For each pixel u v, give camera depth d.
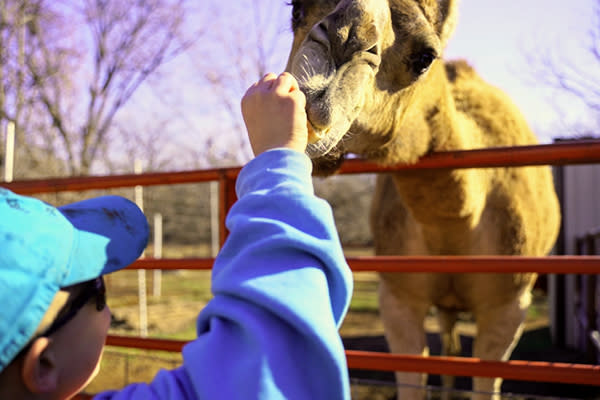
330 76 2.02
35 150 15.09
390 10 2.61
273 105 1.19
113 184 3.27
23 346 0.85
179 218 18.77
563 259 2.38
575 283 8.34
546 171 4.79
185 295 12.60
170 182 3.12
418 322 3.97
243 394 0.91
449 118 3.09
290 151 1.14
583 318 7.68
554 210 4.76
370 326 9.32
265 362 0.93
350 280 1.09
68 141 15.55
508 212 3.83
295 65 2.05
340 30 2.06
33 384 0.88
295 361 0.97
